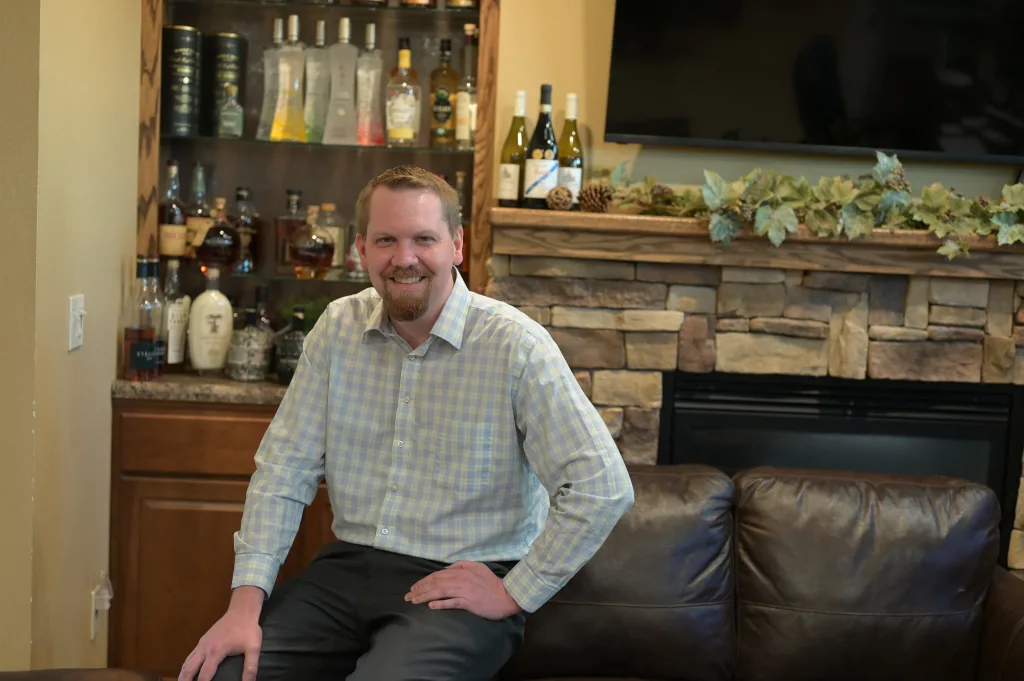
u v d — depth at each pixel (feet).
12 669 7.00
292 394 6.78
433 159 10.22
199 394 9.02
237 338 9.46
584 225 8.71
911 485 7.69
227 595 9.20
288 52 9.67
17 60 6.65
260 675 6.07
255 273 9.89
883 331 9.08
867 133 9.19
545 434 6.23
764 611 7.31
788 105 9.14
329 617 6.41
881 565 7.29
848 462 9.45
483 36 9.32
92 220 8.04
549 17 9.39
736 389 9.29
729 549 7.49
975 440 9.34
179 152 10.21
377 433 6.57
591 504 6.03
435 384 6.44
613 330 9.08
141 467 9.05
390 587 6.31
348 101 9.77
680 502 7.48
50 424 7.27
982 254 8.86
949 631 7.25
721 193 8.66
